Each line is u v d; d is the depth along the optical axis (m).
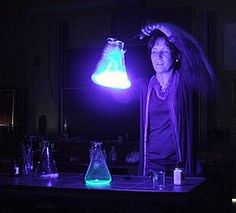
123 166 4.39
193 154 2.81
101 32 5.03
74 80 5.11
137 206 2.08
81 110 5.04
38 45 5.32
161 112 2.84
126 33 4.90
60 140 4.96
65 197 2.19
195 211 2.19
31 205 2.25
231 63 4.59
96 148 2.46
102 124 4.93
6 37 5.48
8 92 5.26
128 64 4.82
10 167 2.81
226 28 4.62
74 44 5.15
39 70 5.29
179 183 2.36
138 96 3.02
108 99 4.92
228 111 4.55
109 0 4.89
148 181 2.49
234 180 4.41
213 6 4.66
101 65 2.52
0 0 5.46
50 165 2.73
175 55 2.86
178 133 2.78
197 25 4.64
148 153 2.89
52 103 5.19
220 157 4.25
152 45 2.90
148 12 4.83
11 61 5.44
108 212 2.12
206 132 4.55
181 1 4.74
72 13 5.17
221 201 2.84
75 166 4.53
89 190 2.15
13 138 5.14
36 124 5.26
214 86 4.56
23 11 5.25
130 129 4.80
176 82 2.82
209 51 4.59
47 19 5.29
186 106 2.81
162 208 2.04
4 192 2.29
